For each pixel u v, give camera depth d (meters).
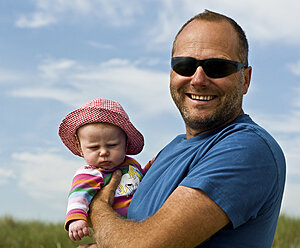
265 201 0.86
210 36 0.98
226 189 0.82
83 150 1.14
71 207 1.03
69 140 1.18
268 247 0.94
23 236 3.37
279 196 0.92
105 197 1.05
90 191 1.06
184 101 1.01
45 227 3.76
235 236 0.86
